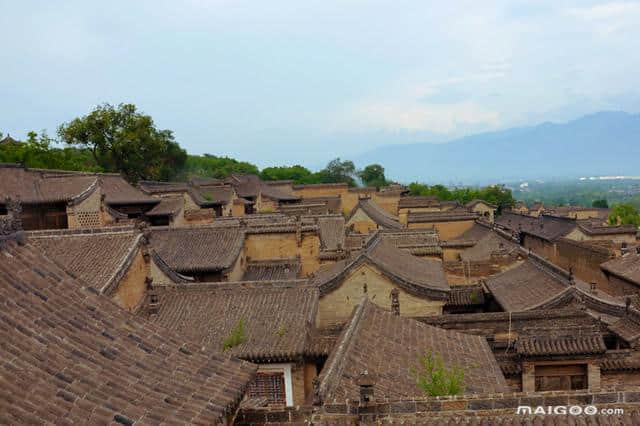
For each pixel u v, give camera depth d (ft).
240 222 150.41
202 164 489.67
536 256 130.52
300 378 76.84
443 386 52.95
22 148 215.10
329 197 352.69
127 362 36.58
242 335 79.30
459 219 252.62
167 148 333.42
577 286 96.73
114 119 262.88
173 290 91.61
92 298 40.83
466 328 84.53
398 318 75.92
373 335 66.85
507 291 113.29
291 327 81.51
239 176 338.75
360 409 42.11
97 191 147.33
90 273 75.87
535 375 73.72
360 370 55.72
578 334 73.41
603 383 73.72
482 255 169.78
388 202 349.00
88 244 82.94
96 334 37.76
